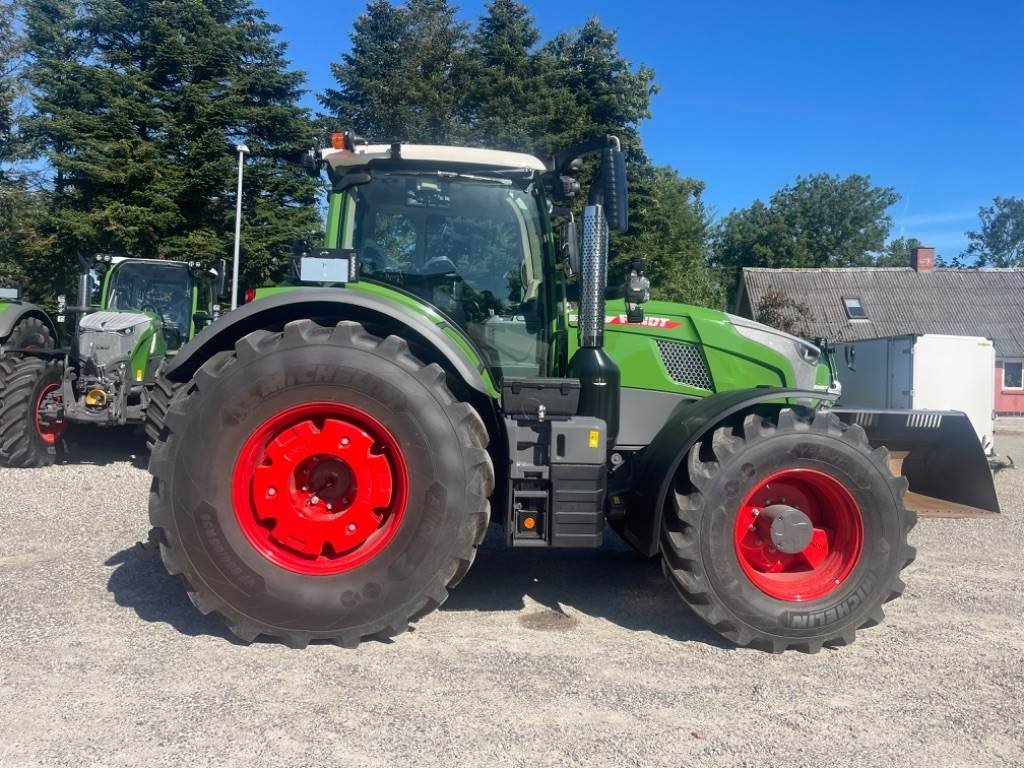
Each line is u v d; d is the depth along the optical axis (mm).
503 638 3629
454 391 3803
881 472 3662
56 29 23234
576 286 4430
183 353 3656
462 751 2594
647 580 4656
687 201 33344
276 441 3441
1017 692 3193
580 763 2551
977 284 31312
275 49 25531
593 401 3828
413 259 4367
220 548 3332
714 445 3633
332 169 4453
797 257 51844
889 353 10406
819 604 3586
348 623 3381
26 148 22297
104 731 2656
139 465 8484
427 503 3396
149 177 22172
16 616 3689
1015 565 5227
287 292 3639
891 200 53250
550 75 25781
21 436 8039
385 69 25969
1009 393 27625
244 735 2652
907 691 3180
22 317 9172
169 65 23562
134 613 3752
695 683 3199
